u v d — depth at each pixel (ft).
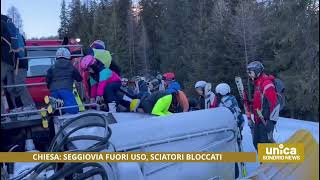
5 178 12.54
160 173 13.96
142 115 18.80
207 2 152.87
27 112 17.72
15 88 19.88
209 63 113.91
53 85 19.34
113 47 187.62
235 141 16.52
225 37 111.55
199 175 14.84
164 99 19.15
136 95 22.59
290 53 73.97
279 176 12.01
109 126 13.41
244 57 107.04
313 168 12.69
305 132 13.53
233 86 107.96
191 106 27.71
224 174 15.48
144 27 193.88
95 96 22.17
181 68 149.69
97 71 21.84
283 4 71.00
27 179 11.36
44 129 19.08
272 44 88.84
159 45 183.62
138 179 12.73
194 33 146.61
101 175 11.93
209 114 15.90
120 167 12.52
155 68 188.34
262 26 104.68
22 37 20.21
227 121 16.29
